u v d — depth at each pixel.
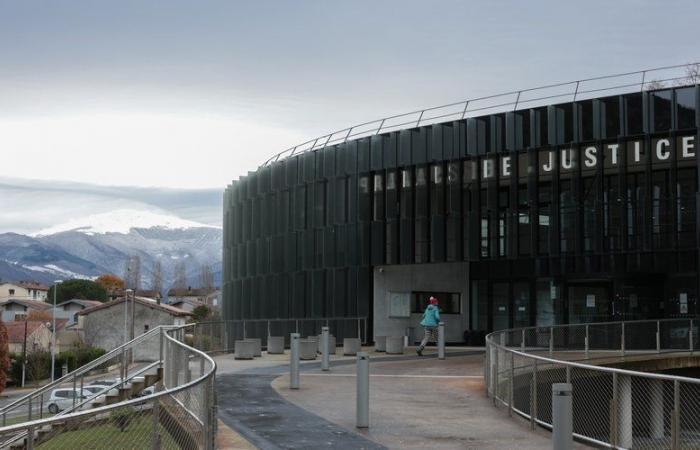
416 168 40.66
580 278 38.16
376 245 41.59
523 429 14.33
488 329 41.03
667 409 11.00
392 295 41.47
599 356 27.39
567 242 36.25
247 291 52.31
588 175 35.97
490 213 38.38
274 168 48.97
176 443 8.30
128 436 6.92
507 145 38.06
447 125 39.88
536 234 37.06
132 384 22.88
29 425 5.86
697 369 29.89
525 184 37.62
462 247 38.97
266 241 49.56
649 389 11.31
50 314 130.00
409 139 41.00
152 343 28.73
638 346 28.23
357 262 42.16
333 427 14.31
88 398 23.16
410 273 41.44
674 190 33.94
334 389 20.06
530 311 39.66
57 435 6.17
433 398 18.47
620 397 11.91
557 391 9.91
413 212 40.56
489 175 38.44
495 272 39.94
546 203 37.00
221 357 32.06
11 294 175.88
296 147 47.59
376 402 17.70
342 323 42.16
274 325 41.56
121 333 99.44
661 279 35.69
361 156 42.56
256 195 51.44
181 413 8.54
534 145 37.34
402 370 25.59
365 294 41.84
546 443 12.98
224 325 34.12
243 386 20.59
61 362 82.31
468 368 26.30
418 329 41.28
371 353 34.75
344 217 43.03
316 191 44.94
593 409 13.26
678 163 33.97
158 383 22.39
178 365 15.34
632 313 36.31
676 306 35.00
